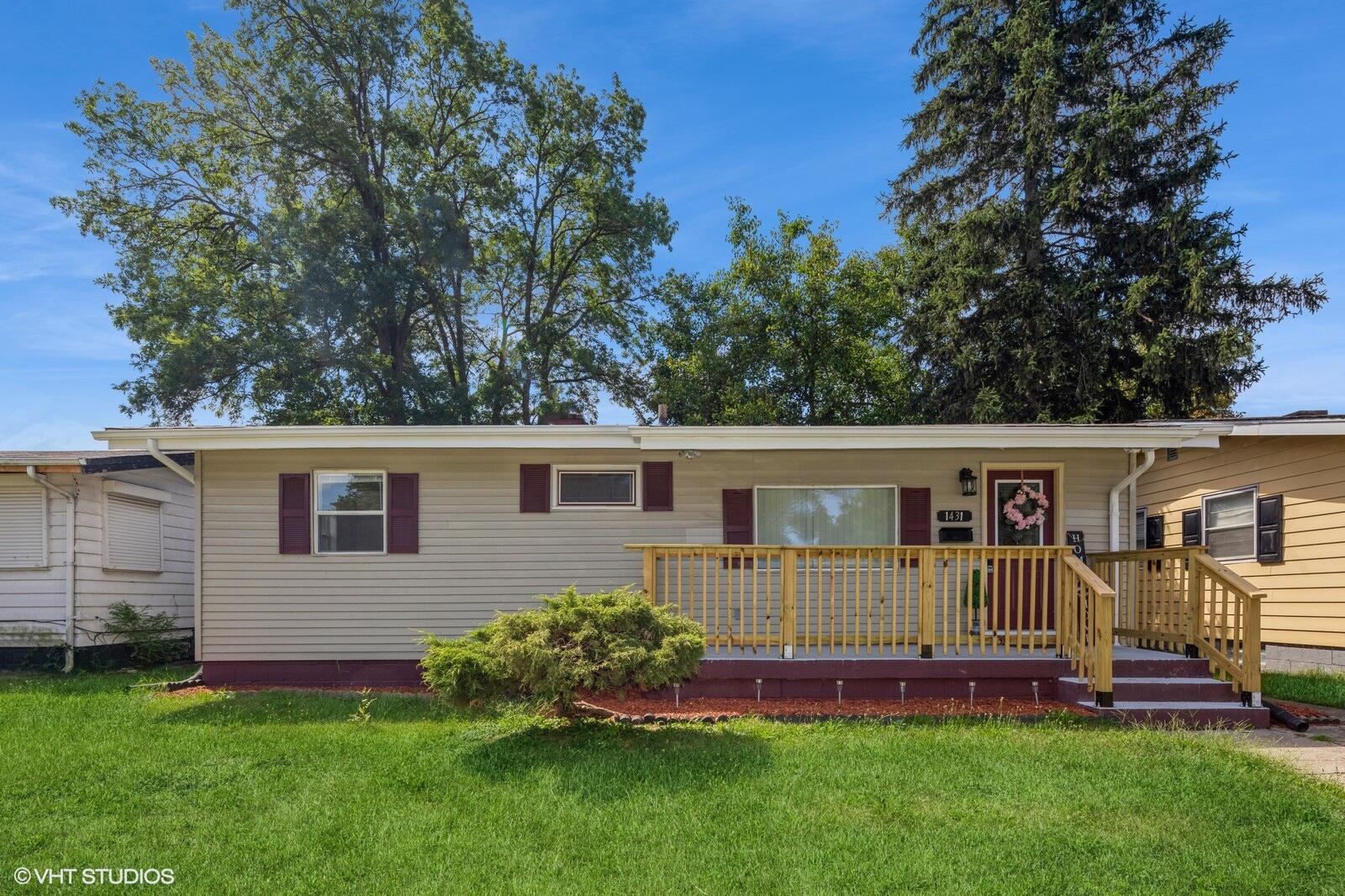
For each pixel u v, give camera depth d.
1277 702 9.09
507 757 6.84
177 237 23.61
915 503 10.76
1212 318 19.94
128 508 13.37
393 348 24.48
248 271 23.73
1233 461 12.61
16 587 12.02
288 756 7.01
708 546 9.08
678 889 4.55
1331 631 10.66
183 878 4.75
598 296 27.55
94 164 22.73
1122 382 21.81
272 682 10.64
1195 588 8.91
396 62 24.22
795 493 10.84
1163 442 9.91
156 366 22.14
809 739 7.33
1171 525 14.30
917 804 5.75
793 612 8.98
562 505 10.86
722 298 26.66
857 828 5.34
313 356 22.47
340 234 22.31
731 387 25.09
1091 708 8.19
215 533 10.73
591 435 10.05
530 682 7.11
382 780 6.32
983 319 22.17
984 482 10.81
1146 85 21.75
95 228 22.80
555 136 26.31
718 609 9.05
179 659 14.40
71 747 7.33
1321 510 10.84
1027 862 4.86
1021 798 5.84
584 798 5.91
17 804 5.92
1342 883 4.60
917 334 23.34
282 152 23.28
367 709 8.91
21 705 9.22
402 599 10.74
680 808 5.70
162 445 10.00
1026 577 10.60
